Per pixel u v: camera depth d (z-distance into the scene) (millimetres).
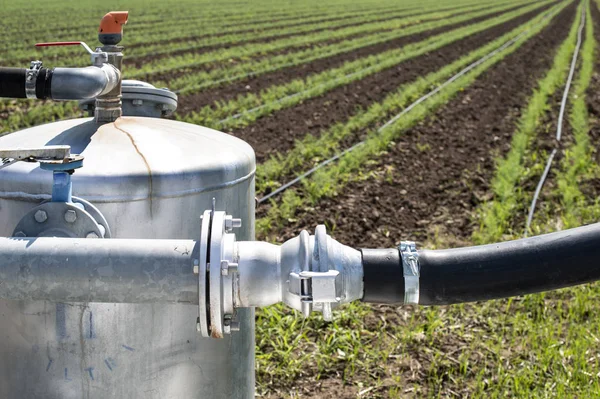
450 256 1522
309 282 1442
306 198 6430
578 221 6039
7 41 17172
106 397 1774
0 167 1786
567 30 25359
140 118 2113
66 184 1619
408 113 9953
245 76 13195
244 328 2080
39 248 1433
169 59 14977
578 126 9445
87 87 1746
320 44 19234
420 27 25219
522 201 6582
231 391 2027
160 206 1770
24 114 9398
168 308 1776
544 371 3721
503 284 1508
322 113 10211
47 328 1732
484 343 4059
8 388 1832
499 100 11625
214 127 8945
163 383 1819
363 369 3803
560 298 4605
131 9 28141
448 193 6879
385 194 6770
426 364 3873
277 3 35031
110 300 1456
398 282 1496
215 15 27328
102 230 1661
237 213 1986
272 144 8422
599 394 3436
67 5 28594
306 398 3559
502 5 40500
